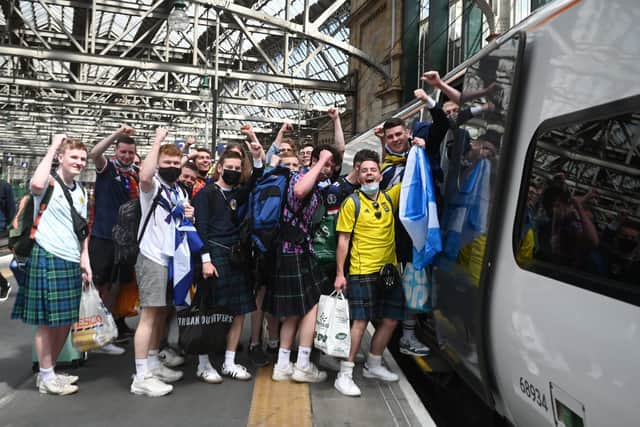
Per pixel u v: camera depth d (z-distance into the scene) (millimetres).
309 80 20922
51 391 3703
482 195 2842
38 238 3514
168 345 4520
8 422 3244
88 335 3871
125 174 4777
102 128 33406
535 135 2432
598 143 1984
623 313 1757
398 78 19031
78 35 28812
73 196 3654
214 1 17422
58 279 3547
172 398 3674
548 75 2379
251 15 17812
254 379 4078
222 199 3889
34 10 24078
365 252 3756
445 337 3314
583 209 2041
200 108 30141
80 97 26781
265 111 35688
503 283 2568
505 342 2533
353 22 23328
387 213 3785
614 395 1775
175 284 3562
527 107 2533
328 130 29109
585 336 1931
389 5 19609
